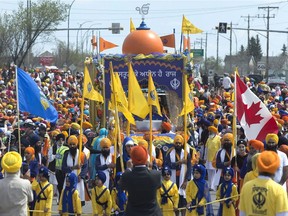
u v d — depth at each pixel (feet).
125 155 53.52
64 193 48.44
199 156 67.62
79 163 54.13
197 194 48.29
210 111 89.45
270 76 321.32
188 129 74.95
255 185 30.58
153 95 53.93
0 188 34.99
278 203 30.04
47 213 47.37
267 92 130.82
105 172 53.57
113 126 66.95
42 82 160.35
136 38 80.64
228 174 48.52
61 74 206.90
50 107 52.95
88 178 60.70
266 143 45.57
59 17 229.04
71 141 54.44
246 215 30.89
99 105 76.84
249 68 368.48
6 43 218.79
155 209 34.78
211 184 65.62
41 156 64.49
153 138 65.46
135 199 34.50
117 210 48.42
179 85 76.79
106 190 47.67
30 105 52.31
